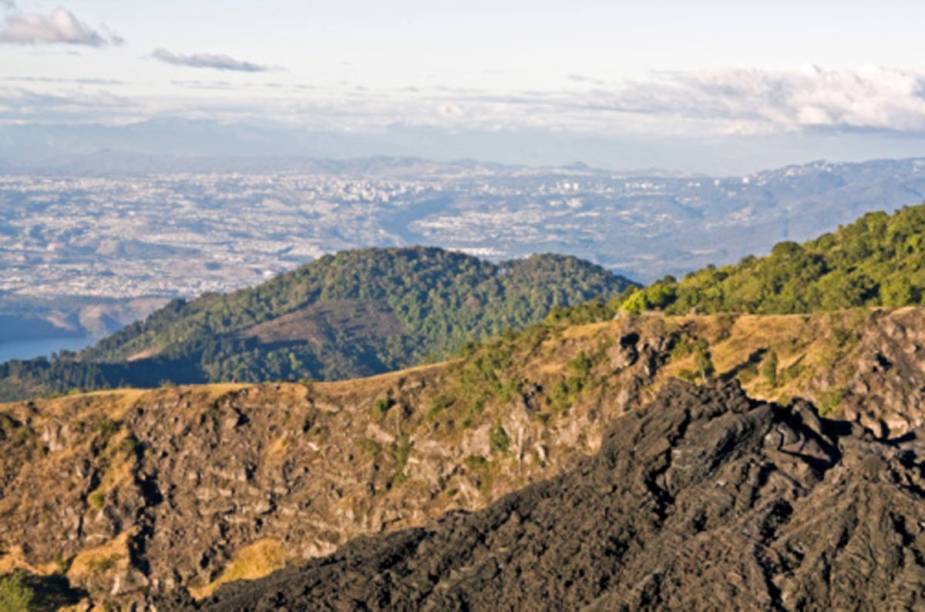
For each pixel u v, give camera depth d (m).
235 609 114.88
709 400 117.62
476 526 116.25
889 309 188.75
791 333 193.00
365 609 109.06
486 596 106.56
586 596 102.44
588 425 192.00
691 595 95.88
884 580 92.12
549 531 111.38
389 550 117.81
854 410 171.75
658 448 114.44
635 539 106.88
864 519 97.44
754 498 106.19
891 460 103.75
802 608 92.25
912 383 173.38
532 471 193.38
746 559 96.62
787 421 114.62
